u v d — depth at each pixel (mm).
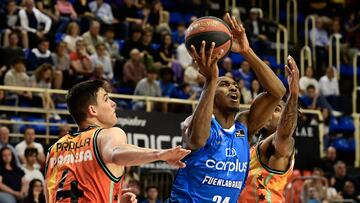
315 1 25156
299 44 22656
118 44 18531
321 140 16781
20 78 14633
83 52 16031
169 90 16312
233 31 6242
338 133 18688
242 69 18281
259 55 20688
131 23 19141
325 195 13641
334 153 16781
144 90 15641
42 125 14586
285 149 6848
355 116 18281
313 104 18188
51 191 5117
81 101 5203
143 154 4555
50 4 18359
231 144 6043
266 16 24016
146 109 14766
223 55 5652
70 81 15344
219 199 5992
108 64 16594
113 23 18891
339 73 21922
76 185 4961
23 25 16812
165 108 15383
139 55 16641
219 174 5949
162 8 20516
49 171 5199
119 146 4719
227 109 6125
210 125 5762
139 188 12617
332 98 19531
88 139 5012
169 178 13859
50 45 16891
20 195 12383
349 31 24156
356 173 17047
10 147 12609
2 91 14195
